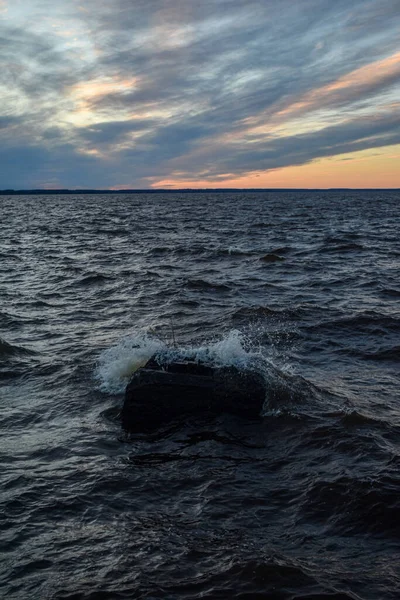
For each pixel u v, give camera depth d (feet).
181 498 19.10
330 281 64.39
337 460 21.67
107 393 29.32
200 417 25.64
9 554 15.94
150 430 24.79
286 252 93.45
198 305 51.96
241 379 26.53
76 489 19.62
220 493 19.38
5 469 21.18
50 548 16.22
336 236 122.31
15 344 38.68
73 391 29.76
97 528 17.26
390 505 18.30
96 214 271.90
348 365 33.83
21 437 24.30
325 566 15.31
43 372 32.83
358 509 18.17
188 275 70.33
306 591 14.24
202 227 162.61
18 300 55.26
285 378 29.58
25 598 14.03
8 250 102.99
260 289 60.13
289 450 22.74
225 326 43.57
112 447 23.18
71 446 23.27
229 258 86.99
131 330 42.78
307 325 43.39
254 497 19.12
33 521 17.63
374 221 183.73
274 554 15.85
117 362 32.94
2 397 29.17
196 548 16.17
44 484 19.98
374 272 70.54
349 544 16.44
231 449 22.89
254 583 14.56
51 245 113.70
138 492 19.45
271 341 39.40
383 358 35.09
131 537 16.74
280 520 17.74
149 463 21.71
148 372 26.68
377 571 15.07
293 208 315.99
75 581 14.69
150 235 136.87
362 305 50.52
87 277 68.18
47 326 44.57
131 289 60.90
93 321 46.32
